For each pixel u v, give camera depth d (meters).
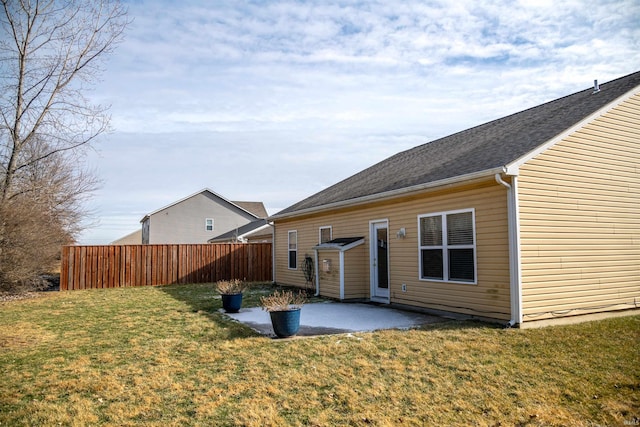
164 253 19.14
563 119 9.58
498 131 11.49
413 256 10.59
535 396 4.72
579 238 8.78
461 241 9.19
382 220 11.80
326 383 5.13
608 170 9.38
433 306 9.92
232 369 5.70
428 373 5.44
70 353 6.67
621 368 5.58
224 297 10.55
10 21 13.93
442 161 10.96
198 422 4.17
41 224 15.44
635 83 9.96
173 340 7.38
